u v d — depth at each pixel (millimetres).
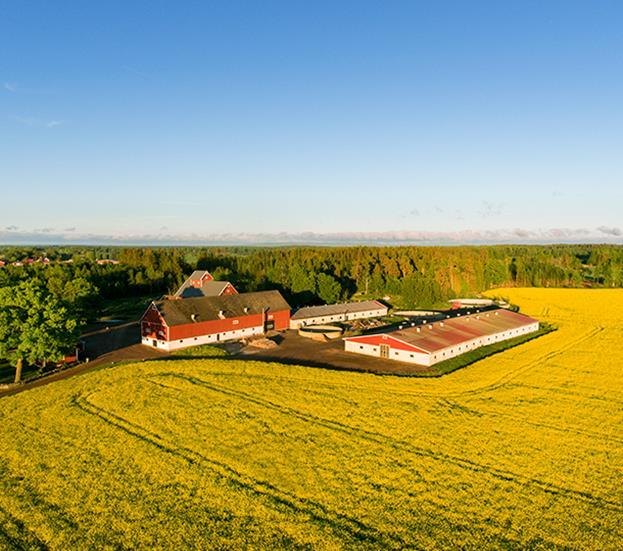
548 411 45219
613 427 41500
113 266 156500
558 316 109062
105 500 30125
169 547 25891
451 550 25594
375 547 25781
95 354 71438
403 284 137250
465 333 77125
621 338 81938
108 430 40312
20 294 57875
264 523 27891
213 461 34969
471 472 33375
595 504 29828
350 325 98438
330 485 31734
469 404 47156
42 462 34906
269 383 52938
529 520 28125
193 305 80750
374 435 39375
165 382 53219
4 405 46531
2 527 27625
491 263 178125
